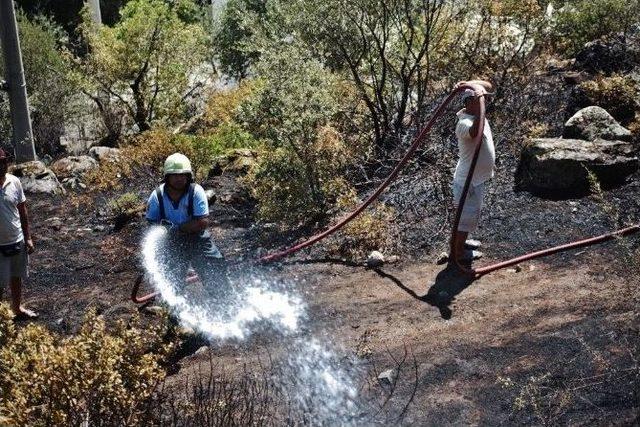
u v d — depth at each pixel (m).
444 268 6.84
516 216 7.41
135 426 4.38
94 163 12.06
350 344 5.77
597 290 5.74
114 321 6.77
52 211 10.33
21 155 12.53
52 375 4.19
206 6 19.20
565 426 4.22
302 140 8.49
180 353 6.05
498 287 6.26
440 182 8.25
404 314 6.13
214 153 11.13
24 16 14.76
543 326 5.37
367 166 9.22
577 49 11.40
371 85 9.68
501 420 4.42
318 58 9.52
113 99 14.77
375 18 9.12
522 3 10.04
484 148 6.40
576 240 6.79
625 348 4.77
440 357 5.26
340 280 7.06
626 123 8.67
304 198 8.52
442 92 9.91
